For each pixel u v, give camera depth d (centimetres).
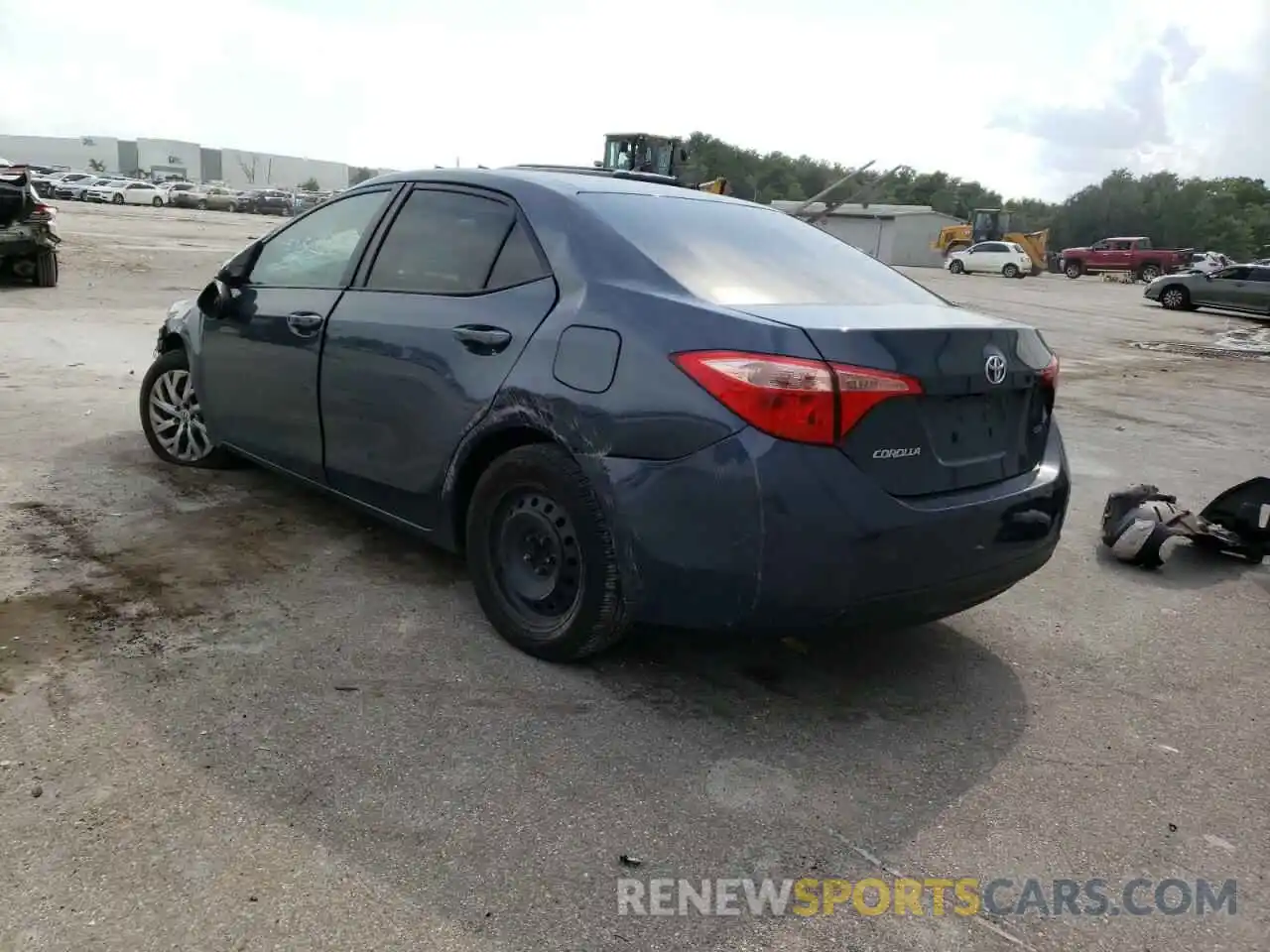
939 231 6003
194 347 488
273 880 225
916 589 291
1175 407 1026
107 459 543
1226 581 473
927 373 285
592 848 245
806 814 265
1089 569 482
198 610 361
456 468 351
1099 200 8869
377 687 314
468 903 222
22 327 1027
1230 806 282
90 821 240
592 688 323
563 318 316
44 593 366
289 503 486
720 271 322
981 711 330
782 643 369
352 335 387
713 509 277
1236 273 2509
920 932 224
